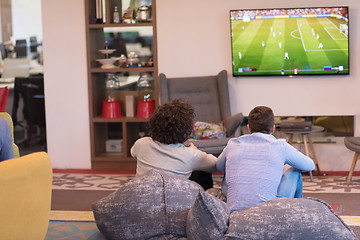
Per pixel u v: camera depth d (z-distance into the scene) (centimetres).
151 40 617
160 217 301
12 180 230
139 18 593
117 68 588
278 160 300
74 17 590
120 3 607
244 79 573
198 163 320
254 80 572
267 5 561
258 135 309
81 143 604
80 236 348
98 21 600
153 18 581
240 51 564
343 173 555
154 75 586
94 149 604
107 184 517
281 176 317
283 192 308
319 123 569
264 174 296
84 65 594
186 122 315
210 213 272
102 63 599
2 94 481
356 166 562
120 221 309
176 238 297
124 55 621
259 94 573
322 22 549
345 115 563
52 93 604
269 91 571
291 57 558
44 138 652
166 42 580
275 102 571
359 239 331
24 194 237
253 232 273
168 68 582
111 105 598
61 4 591
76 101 601
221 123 530
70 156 608
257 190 293
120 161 600
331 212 284
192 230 278
